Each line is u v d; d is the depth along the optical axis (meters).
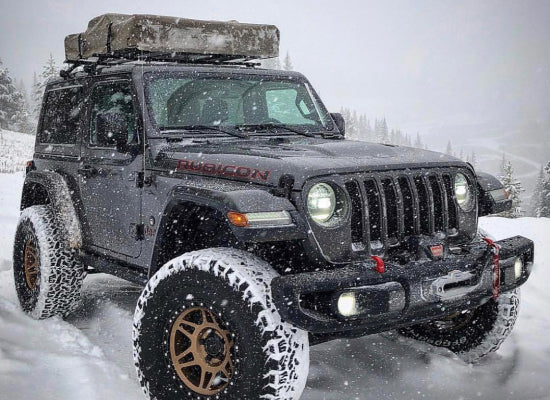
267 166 3.14
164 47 4.24
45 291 4.55
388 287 2.85
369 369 3.77
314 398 3.33
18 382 3.27
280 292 2.68
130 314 4.73
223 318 2.86
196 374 3.11
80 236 4.53
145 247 3.82
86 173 4.38
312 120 4.72
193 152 3.60
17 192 13.71
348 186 3.10
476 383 3.58
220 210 2.91
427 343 4.22
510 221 9.10
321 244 2.98
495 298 3.65
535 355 3.96
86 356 3.77
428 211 3.34
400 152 3.60
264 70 4.68
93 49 4.52
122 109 4.20
